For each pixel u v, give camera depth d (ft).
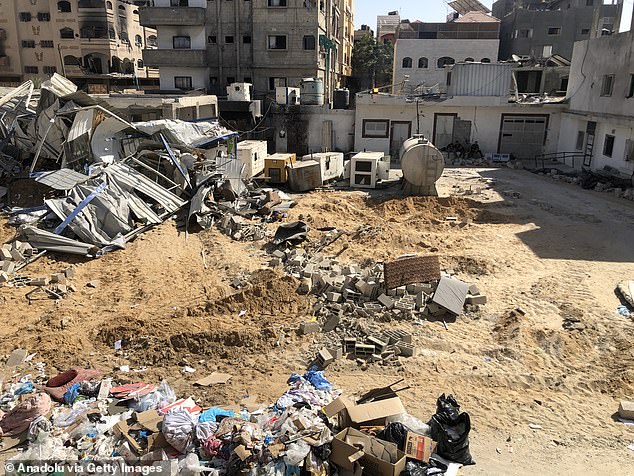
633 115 80.53
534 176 94.38
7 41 188.65
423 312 39.81
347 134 110.93
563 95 127.75
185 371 32.76
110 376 31.86
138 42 209.26
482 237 58.54
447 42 165.17
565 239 57.52
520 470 24.36
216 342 35.60
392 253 53.21
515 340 35.99
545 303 41.57
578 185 85.92
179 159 69.51
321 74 145.07
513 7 220.02
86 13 183.83
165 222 60.59
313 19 135.74
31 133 75.05
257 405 28.76
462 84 108.27
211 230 58.70
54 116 70.28
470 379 32.22
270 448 23.08
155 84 212.64
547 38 187.62
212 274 48.44
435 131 109.91
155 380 31.73
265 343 35.78
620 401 30.12
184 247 54.95
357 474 22.75
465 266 49.49
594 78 94.63
